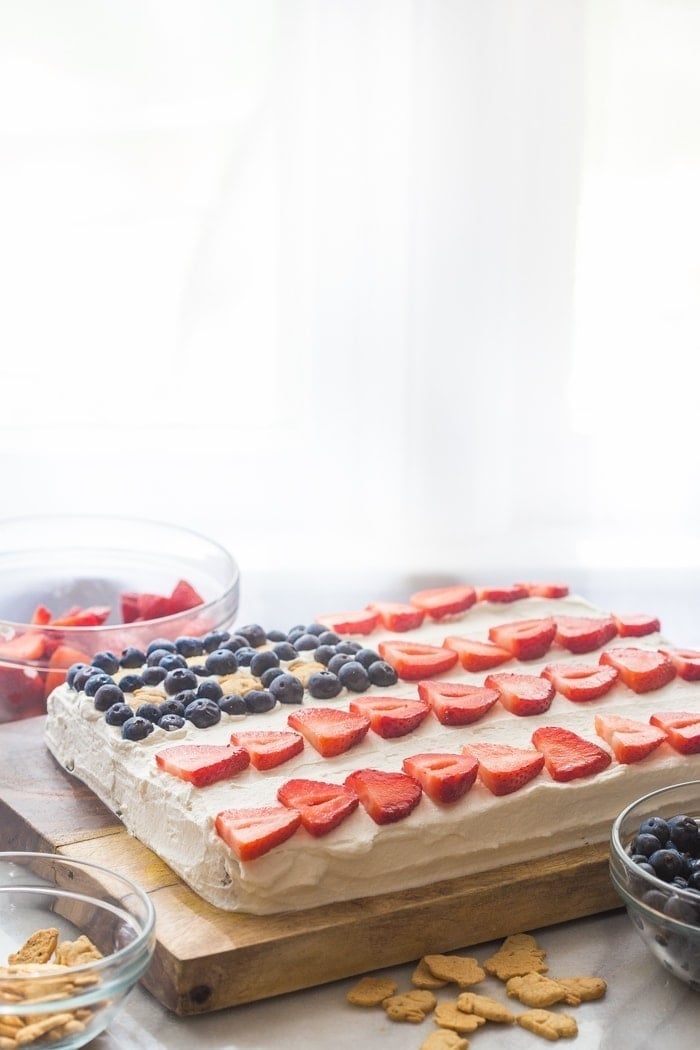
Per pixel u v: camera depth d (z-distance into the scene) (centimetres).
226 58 144
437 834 108
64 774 119
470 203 149
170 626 127
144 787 111
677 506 157
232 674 120
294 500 153
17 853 106
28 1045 97
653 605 156
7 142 144
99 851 111
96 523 138
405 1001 103
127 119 145
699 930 101
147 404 150
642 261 152
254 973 103
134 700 117
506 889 108
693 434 156
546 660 125
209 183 146
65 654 125
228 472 152
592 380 154
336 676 120
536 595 135
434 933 107
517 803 110
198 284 148
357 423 152
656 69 149
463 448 153
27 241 146
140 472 151
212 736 114
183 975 101
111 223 146
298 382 151
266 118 146
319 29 145
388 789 108
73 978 97
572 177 150
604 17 148
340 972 105
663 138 150
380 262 149
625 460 156
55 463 150
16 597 136
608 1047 101
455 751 114
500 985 105
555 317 152
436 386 152
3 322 147
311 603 153
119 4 143
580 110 149
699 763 115
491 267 150
